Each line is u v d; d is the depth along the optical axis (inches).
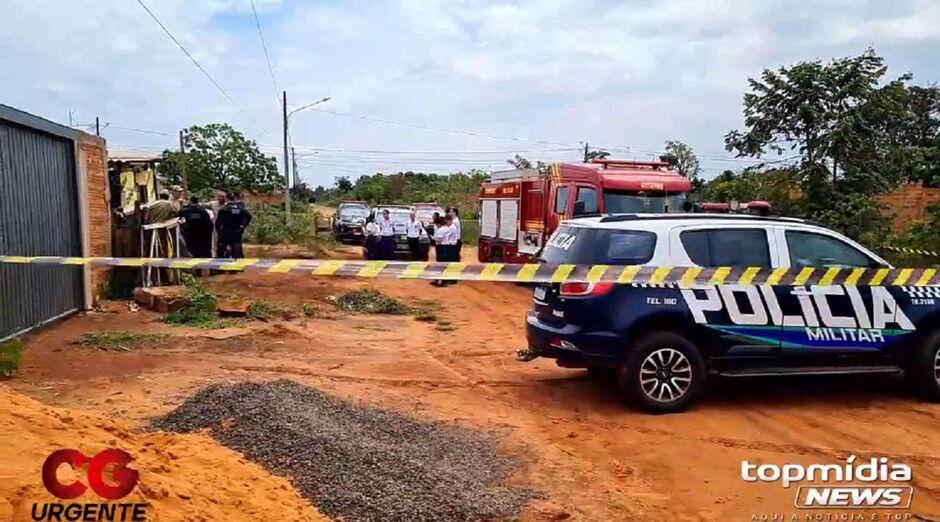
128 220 576.7
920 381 307.4
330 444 218.7
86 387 302.2
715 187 1013.2
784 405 304.7
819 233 310.2
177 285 572.4
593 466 232.8
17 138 390.0
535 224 688.4
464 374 351.9
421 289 706.8
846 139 707.4
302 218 1347.2
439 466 217.8
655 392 291.7
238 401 252.7
